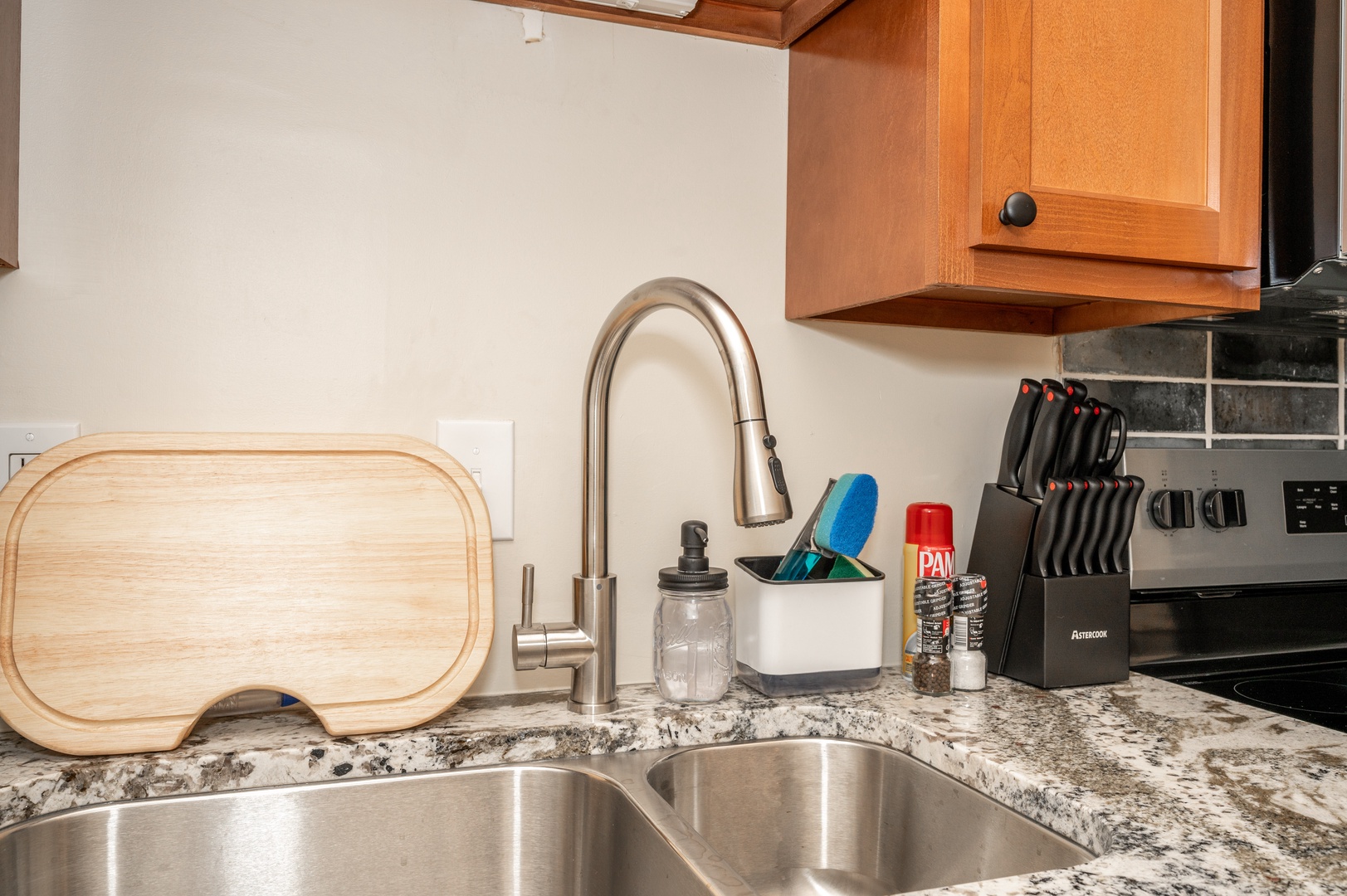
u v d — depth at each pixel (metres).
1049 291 0.89
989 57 0.84
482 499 0.91
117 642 0.79
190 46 0.92
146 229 0.90
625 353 1.07
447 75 1.00
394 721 0.85
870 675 1.01
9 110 0.83
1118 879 0.56
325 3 0.96
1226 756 0.79
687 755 0.90
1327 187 0.99
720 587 0.96
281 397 0.94
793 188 1.13
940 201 0.84
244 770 0.79
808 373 1.15
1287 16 1.01
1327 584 1.35
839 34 1.03
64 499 0.79
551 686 1.03
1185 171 0.93
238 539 0.83
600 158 1.06
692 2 1.04
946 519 1.10
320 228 0.96
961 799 0.80
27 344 0.87
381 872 0.82
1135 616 1.21
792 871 0.92
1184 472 1.28
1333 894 0.54
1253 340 1.44
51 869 0.72
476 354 1.01
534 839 0.85
